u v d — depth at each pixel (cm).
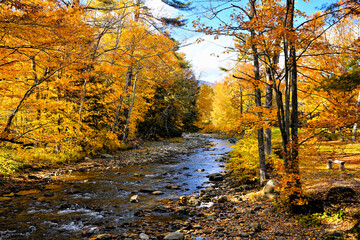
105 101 1917
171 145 2900
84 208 801
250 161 1114
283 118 707
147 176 1323
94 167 1473
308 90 877
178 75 2491
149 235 597
